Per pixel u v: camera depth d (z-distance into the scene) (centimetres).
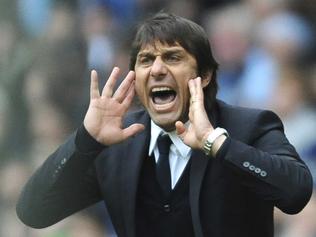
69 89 2267
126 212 1284
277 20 2558
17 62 2145
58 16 2417
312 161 2295
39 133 2144
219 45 2600
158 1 2670
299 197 1238
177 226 1277
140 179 1291
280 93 2394
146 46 1278
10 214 2028
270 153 1270
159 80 1273
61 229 2069
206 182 1267
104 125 1267
